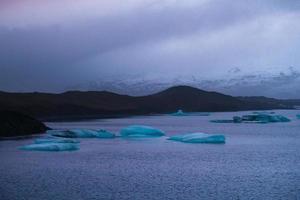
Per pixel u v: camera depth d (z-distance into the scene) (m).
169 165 41.22
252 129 102.44
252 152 52.69
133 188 30.11
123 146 58.59
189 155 49.19
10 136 68.62
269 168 39.50
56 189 29.67
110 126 122.94
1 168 38.41
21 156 45.88
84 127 116.50
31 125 74.31
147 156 48.00
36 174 35.38
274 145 62.41
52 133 71.56
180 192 28.95
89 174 35.66
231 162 43.41
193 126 122.31
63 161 42.84
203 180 33.16
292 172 37.16
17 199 26.94
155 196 27.83
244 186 30.84
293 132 90.88
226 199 27.12
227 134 85.75
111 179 33.50
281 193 28.64
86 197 27.47
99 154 49.22
